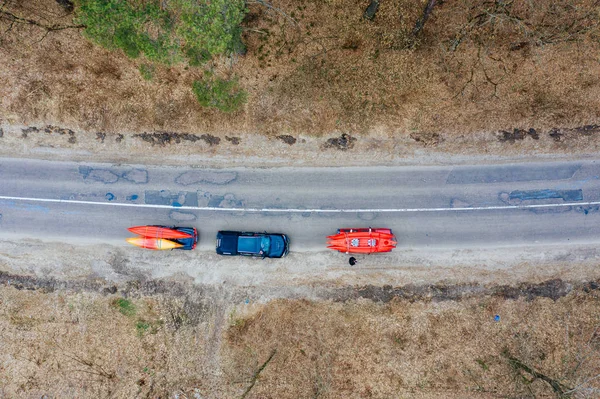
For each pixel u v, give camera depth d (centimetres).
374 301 2775
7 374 2812
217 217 2780
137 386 2783
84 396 2778
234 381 2764
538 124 2723
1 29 2648
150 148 2767
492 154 2747
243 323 2786
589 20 2677
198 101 2695
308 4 2659
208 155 2773
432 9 2664
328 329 2773
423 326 2764
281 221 2773
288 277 2777
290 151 2755
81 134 2748
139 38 2183
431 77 2698
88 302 2794
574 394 2666
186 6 1975
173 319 2791
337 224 2767
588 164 2739
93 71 2689
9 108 2702
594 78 2702
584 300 2745
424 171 2753
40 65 2688
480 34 2684
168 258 2784
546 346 2731
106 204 2780
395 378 2750
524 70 2706
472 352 2747
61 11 2627
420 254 2758
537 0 2670
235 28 2338
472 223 2748
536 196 2741
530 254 2745
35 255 2789
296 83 2686
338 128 2717
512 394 2700
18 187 2775
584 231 2736
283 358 2770
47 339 2798
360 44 2688
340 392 2759
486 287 2766
